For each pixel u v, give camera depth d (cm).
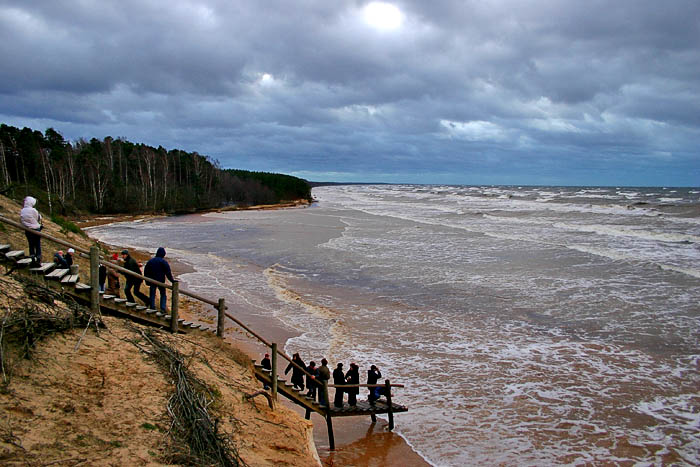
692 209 5634
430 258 2816
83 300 830
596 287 2064
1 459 459
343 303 1919
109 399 621
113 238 3950
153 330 902
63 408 573
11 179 6244
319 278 2358
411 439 991
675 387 1174
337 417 1117
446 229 4266
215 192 9194
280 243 3550
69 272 868
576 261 2611
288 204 9619
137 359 739
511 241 3403
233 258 2939
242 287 2167
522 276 2303
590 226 4138
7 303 688
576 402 1116
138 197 7369
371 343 1490
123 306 902
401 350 1435
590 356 1370
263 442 708
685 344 1428
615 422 1027
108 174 7438
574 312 1747
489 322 1670
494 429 1014
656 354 1369
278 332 1573
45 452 491
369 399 1081
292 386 1027
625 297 1905
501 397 1150
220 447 614
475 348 1447
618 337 1501
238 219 5972
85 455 508
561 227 4219
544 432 997
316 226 4800
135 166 8638
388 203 9400
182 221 5825
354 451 955
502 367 1313
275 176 11606
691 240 3225
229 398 779
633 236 3528
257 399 846
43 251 1622
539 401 1126
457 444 963
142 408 623
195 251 3247
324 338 1528
